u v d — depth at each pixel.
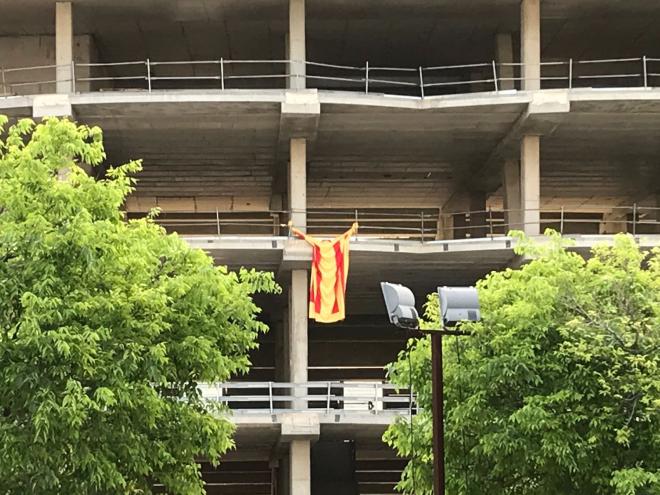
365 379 46.00
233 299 19.47
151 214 25.30
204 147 37.72
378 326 46.22
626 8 36.03
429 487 20.98
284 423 32.44
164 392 18.84
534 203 34.66
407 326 14.16
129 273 17.83
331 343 46.25
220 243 33.66
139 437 17.34
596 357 19.34
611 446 19.20
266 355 46.25
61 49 35.00
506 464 19.64
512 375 19.34
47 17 36.56
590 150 38.59
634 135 36.53
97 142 18.67
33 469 15.82
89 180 17.62
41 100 32.97
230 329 19.47
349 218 48.28
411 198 46.19
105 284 17.31
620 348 19.27
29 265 15.92
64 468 16.64
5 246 15.98
